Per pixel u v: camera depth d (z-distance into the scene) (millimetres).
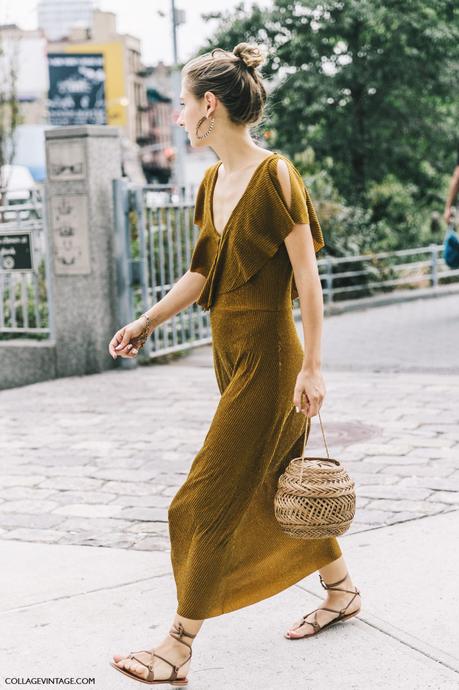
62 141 8953
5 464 5895
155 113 88438
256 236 2879
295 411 3055
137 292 9844
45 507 5000
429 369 8492
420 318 12406
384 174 20344
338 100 19984
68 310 9133
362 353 9578
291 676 3010
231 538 2910
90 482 5434
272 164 2867
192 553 2906
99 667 3135
